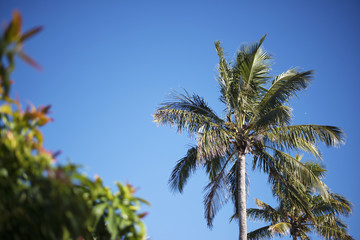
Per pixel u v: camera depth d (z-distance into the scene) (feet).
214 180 43.78
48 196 6.54
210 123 40.68
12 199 6.46
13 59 6.29
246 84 43.06
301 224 63.16
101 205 7.34
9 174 6.69
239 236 40.73
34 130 7.32
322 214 61.31
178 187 45.01
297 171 42.55
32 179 6.76
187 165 45.96
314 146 42.50
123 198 7.80
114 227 7.32
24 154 6.75
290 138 41.45
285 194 45.83
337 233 61.11
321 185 41.75
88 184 7.22
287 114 38.52
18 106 7.34
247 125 43.70
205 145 38.60
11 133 6.73
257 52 42.86
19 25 6.21
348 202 59.47
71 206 6.68
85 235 7.88
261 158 45.14
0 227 6.42
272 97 41.68
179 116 39.58
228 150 44.32
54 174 6.46
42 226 6.51
